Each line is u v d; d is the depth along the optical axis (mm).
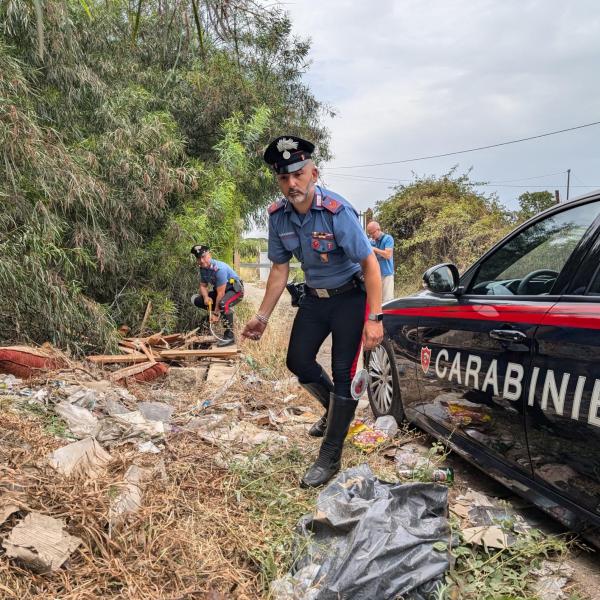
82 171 5043
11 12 4727
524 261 2852
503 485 2900
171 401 4332
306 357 3150
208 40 2457
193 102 7270
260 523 2438
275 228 3039
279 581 2021
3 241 4395
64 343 4902
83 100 5734
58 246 5184
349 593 1890
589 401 2137
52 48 5129
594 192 2588
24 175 4605
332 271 2955
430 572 1960
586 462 2166
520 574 2191
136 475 2576
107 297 6305
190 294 6922
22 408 3279
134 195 5727
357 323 2994
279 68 9000
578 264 2461
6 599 1760
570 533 2484
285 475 2969
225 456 3021
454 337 3135
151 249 6375
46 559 1882
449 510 2645
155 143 6000
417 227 15469
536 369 2449
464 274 3244
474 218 14367
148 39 6387
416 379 3576
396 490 2350
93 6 5695
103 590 1906
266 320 3287
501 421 2699
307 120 9711
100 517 2164
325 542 2191
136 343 5484
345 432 2957
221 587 2023
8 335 4730
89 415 3350
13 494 2166
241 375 5059
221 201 6762
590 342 2176
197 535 2279
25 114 4633
